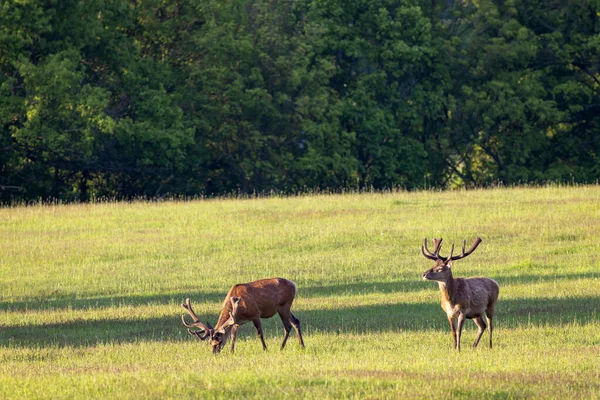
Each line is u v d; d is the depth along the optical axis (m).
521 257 60.94
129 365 30.61
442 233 68.88
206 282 56.19
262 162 116.50
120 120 103.19
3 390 26.39
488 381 26.08
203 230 73.19
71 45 103.38
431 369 28.33
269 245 67.19
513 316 41.53
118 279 57.88
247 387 25.73
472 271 57.16
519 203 79.38
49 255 65.50
